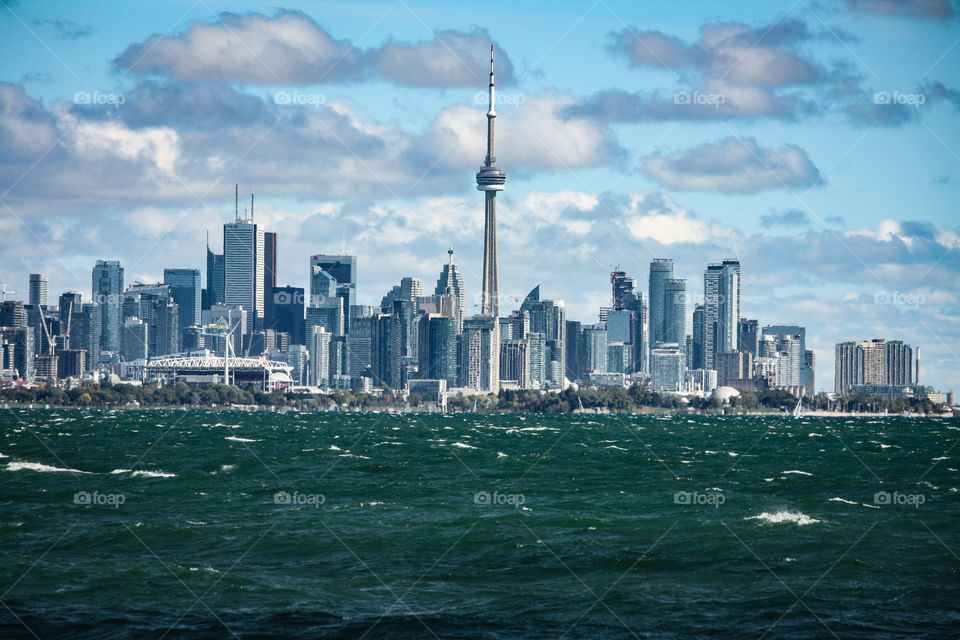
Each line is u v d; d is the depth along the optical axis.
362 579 68.69
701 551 78.25
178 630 56.34
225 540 81.31
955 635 56.44
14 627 56.59
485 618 59.22
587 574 70.69
